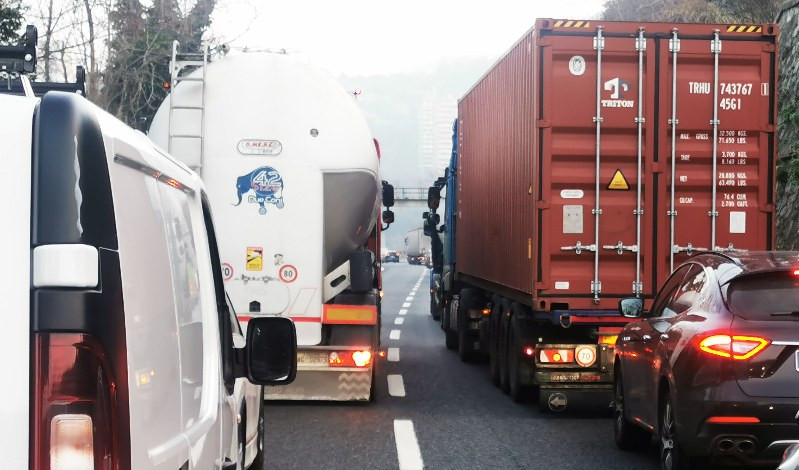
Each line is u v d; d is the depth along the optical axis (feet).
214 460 12.76
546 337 41.98
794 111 82.79
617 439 33.58
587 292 39.88
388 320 97.14
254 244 40.91
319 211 41.01
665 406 27.81
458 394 46.50
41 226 7.90
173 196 11.88
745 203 40.93
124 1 108.78
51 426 7.69
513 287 44.39
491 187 51.80
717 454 25.26
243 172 40.78
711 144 40.83
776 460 25.11
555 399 40.45
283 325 14.98
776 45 40.96
